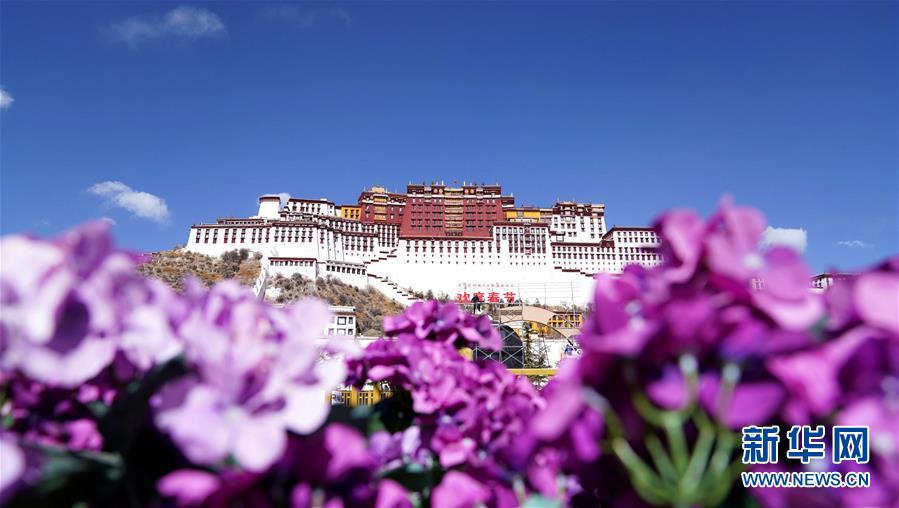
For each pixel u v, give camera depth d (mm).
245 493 1161
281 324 1430
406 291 94875
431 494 1793
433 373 1956
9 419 1392
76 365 1205
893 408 1066
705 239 1187
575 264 105875
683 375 1102
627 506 1312
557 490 1506
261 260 90188
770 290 1133
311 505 1196
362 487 1262
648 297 1205
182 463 1285
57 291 1150
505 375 2135
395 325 2305
